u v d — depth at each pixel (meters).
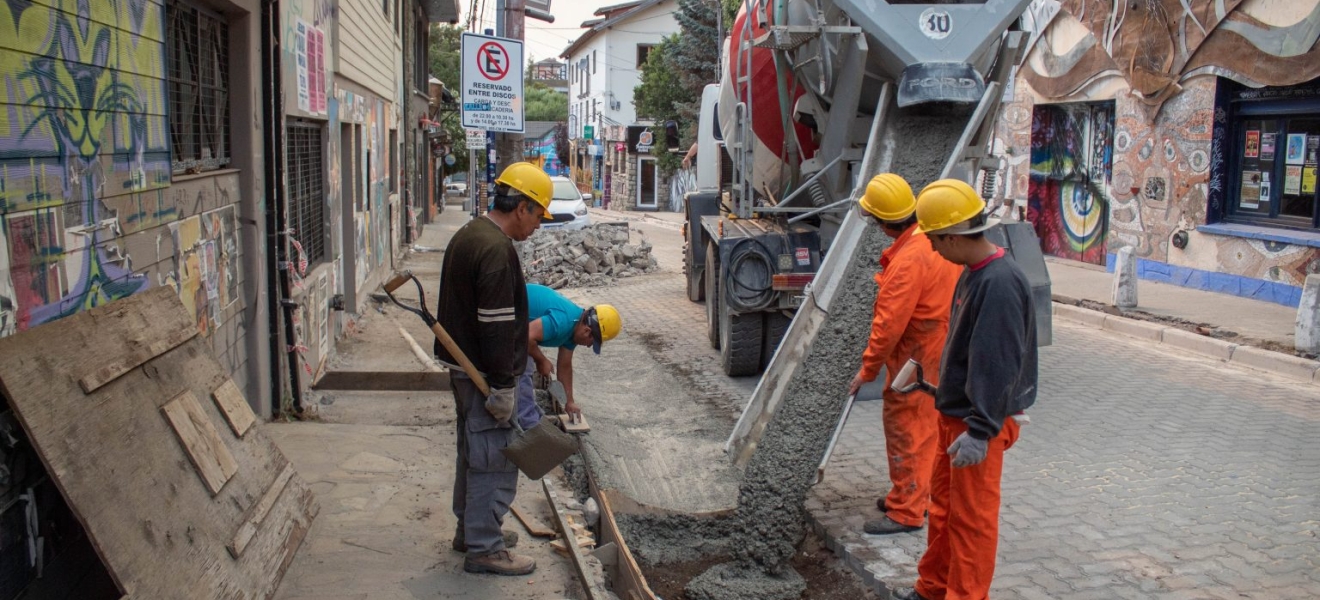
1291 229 11.88
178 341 3.73
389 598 3.88
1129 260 11.55
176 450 3.36
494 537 4.15
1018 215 17.31
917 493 5.01
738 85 9.26
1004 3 7.08
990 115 7.36
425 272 15.57
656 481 5.40
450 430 6.38
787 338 5.69
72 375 2.94
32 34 3.00
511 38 11.22
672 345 10.38
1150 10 13.62
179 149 4.89
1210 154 12.80
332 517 4.71
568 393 5.40
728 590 4.46
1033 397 3.81
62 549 3.06
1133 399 7.86
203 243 5.00
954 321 3.87
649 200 43.12
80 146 3.37
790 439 4.98
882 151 7.04
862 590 4.55
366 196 11.87
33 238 3.00
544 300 5.06
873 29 7.07
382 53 13.84
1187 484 5.78
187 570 3.04
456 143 38.62
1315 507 5.39
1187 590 4.35
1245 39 11.91
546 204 4.05
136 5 3.95
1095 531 5.05
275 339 6.34
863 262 5.92
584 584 3.96
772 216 9.41
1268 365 9.08
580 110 55.81
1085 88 15.31
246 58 5.83
